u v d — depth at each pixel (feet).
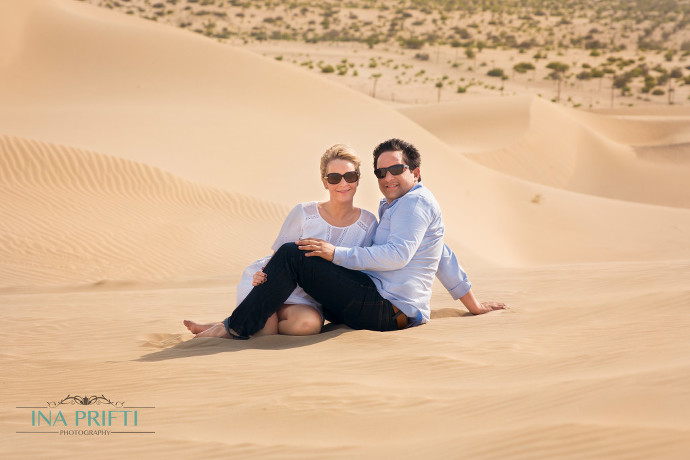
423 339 15.83
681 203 164.66
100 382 13.91
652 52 515.91
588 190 174.60
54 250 54.90
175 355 15.85
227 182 76.84
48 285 44.70
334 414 10.63
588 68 419.74
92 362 15.88
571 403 9.72
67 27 134.21
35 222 58.23
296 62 392.88
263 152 89.30
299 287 17.40
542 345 14.67
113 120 91.81
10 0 133.49
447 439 9.05
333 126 113.70
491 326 17.20
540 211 105.40
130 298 31.42
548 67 399.24
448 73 394.11
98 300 31.58
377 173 17.31
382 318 16.89
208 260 57.72
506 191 112.68
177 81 119.14
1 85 115.14
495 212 101.40
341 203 17.19
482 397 10.78
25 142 65.77
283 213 68.39
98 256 55.26
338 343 15.81
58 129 86.07
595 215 105.50
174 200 66.28
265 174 82.79
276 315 17.19
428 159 112.06
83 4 174.09
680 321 15.81
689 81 382.83
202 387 12.91
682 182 174.81
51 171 64.59
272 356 14.98
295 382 12.69
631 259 87.20
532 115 196.75
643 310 17.71
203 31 577.84
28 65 122.72
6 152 64.44
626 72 397.60
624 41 589.32
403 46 491.72
